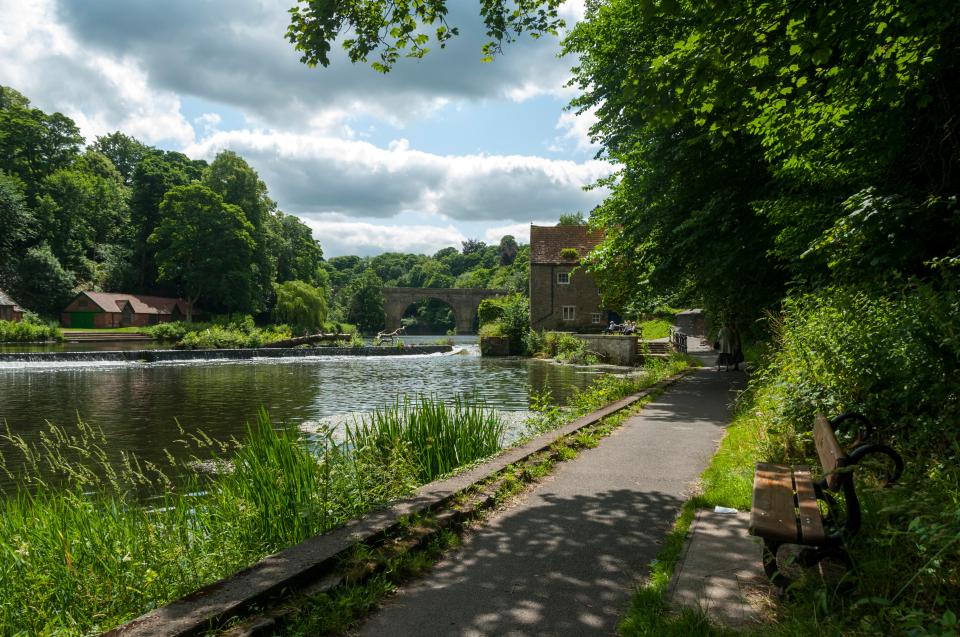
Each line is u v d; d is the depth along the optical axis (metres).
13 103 77.94
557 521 4.59
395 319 95.62
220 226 69.06
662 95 5.60
